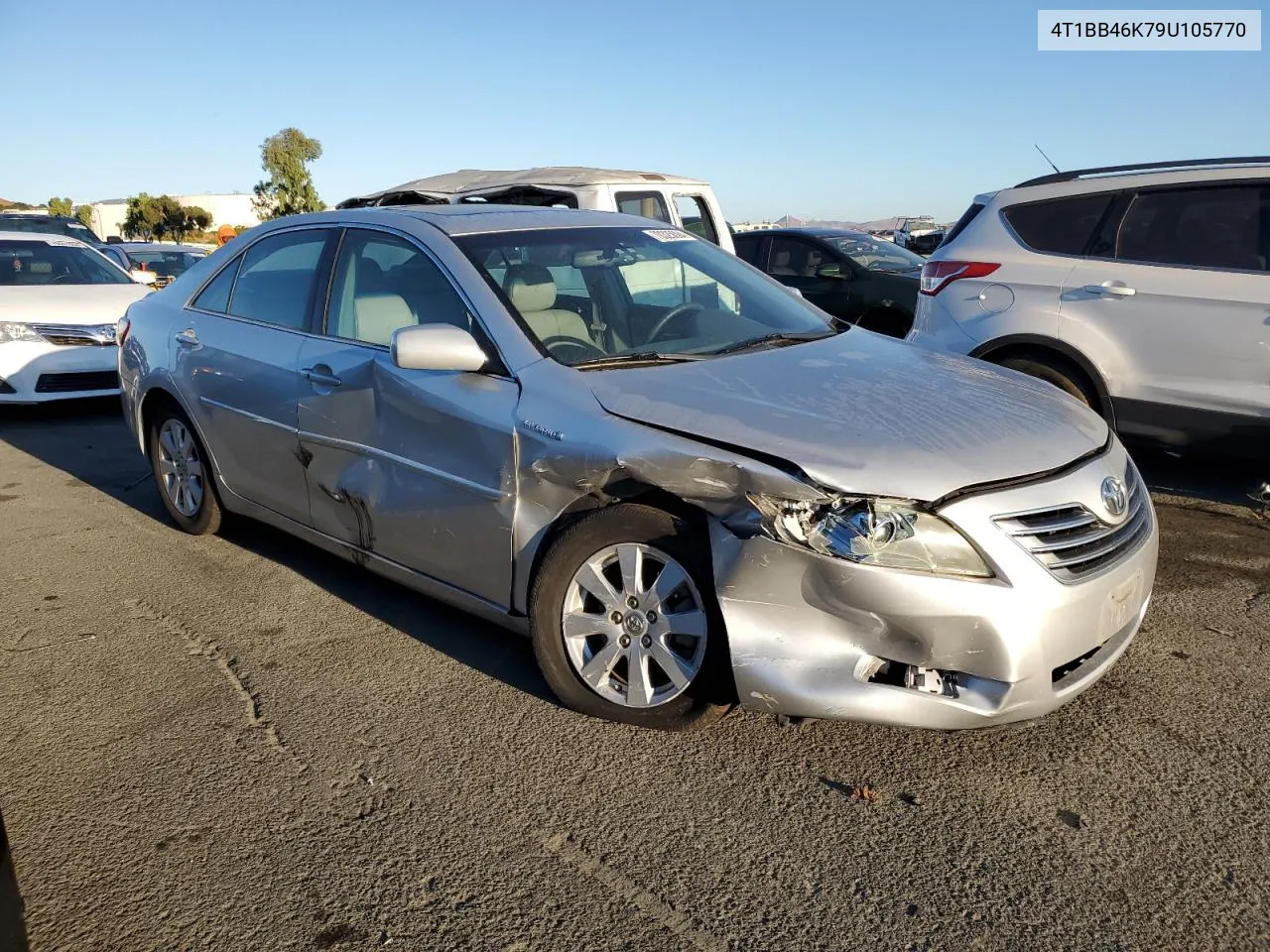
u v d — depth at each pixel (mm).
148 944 2338
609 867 2586
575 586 3225
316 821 2795
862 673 2756
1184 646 3799
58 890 2527
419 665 3723
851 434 2895
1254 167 5301
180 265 16375
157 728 3305
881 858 2604
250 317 4602
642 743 3162
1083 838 2668
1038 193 5965
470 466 3432
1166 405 5461
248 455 4523
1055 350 5789
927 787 2906
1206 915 2373
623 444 3006
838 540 2703
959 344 6113
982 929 2346
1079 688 2885
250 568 4766
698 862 2600
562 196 8531
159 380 5012
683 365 3471
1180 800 2822
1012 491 2785
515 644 3906
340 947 2324
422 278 3832
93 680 3641
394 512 3730
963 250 6176
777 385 3295
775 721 3271
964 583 2662
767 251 11156
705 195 9461
